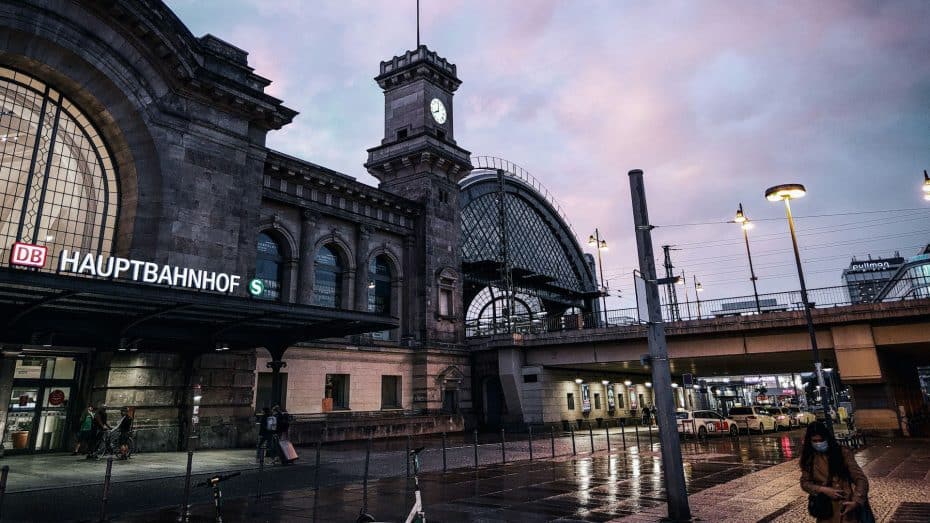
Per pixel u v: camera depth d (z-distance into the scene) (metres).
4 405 21.95
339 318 23.36
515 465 21.98
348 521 11.92
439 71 48.81
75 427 24.06
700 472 19.44
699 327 37.78
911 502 13.06
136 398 23.94
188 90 27.31
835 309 33.97
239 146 29.14
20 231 22.59
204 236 26.94
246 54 30.45
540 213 67.88
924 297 32.03
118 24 24.75
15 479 16.16
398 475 19.09
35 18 22.58
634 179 12.88
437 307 44.25
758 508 12.48
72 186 24.50
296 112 31.41
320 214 37.22
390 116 49.19
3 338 19.62
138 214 25.14
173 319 22.42
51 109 24.41
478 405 45.81
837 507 6.60
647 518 11.65
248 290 28.45
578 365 45.16
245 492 15.54
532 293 62.62
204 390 26.08
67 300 18.31
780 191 26.55
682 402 73.12
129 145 25.38
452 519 12.02
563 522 11.66
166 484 13.41
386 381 41.06
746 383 117.88
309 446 30.45
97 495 11.63
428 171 45.78
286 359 34.16
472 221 54.69
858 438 29.50
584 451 27.83
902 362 45.41
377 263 42.94
